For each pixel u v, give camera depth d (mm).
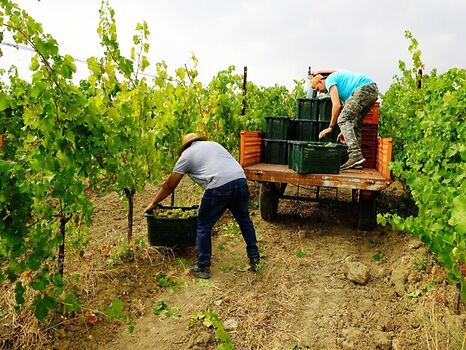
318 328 3795
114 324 3764
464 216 1760
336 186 5699
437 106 5070
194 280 4602
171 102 5945
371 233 5988
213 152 4641
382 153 6012
